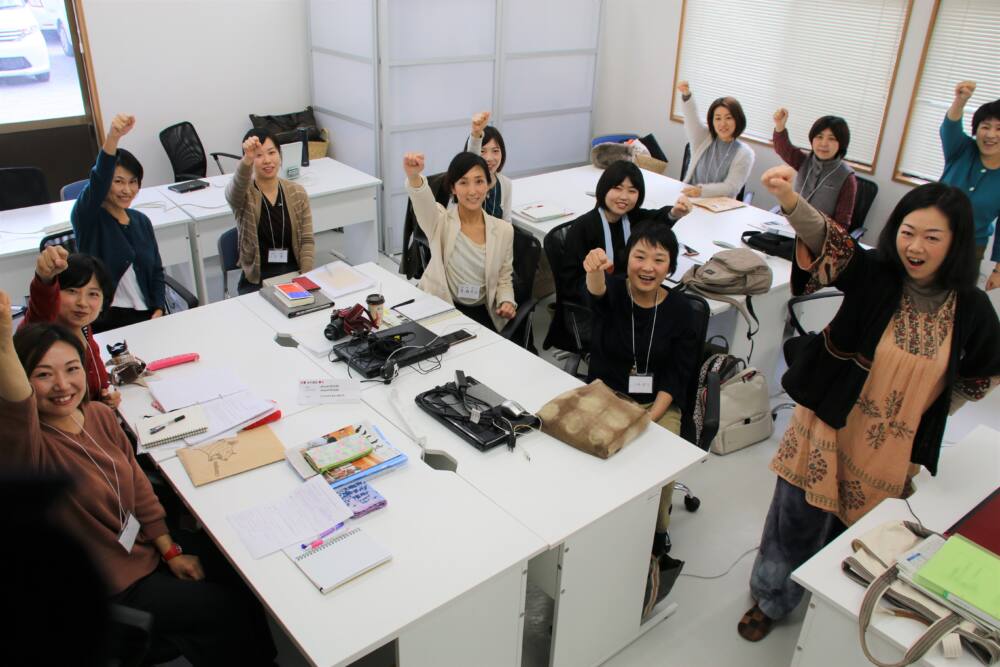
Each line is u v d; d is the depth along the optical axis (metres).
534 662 2.41
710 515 3.17
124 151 3.19
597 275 2.73
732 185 4.90
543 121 6.52
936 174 5.06
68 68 5.20
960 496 2.18
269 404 2.46
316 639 1.64
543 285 4.53
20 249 3.59
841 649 1.88
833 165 4.48
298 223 3.83
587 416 2.41
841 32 5.30
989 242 4.69
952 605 1.70
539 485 2.19
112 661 0.60
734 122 4.82
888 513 2.09
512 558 1.90
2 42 4.93
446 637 1.84
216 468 2.18
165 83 5.50
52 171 5.37
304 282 3.33
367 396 2.60
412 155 3.22
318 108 6.16
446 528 1.99
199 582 2.07
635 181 3.37
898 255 2.02
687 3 6.15
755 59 5.85
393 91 5.45
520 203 4.68
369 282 3.43
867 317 2.12
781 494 2.48
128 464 2.03
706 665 2.48
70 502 0.63
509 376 2.75
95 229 3.22
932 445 2.16
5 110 5.10
